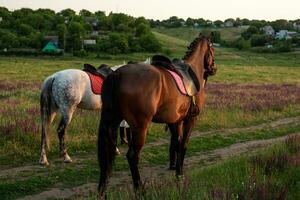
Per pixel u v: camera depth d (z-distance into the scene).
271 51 134.25
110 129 6.96
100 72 10.98
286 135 15.73
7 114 14.76
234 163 9.09
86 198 7.74
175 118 7.83
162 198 6.24
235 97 24.89
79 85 10.37
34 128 11.98
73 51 105.94
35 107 16.64
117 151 11.23
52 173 9.28
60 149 10.38
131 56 102.94
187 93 7.92
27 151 10.89
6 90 25.91
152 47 117.00
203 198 6.03
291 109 21.80
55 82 10.21
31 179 8.73
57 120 14.48
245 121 17.84
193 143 13.36
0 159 10.23
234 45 155.00
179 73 7.97
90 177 9.16
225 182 7.29
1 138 11.43
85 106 10.77
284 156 8.91
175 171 9.73
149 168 10.23
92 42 118.62
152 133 14.15
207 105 20.42
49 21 155.50
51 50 102.00
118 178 9.21
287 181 7.54
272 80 47.38
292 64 90.56
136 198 6.36
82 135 12.73
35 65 61.81
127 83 6.92
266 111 20.36
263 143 13.92
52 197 7.80
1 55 92.31
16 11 159.38
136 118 6.99
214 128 16.25
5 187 8.16
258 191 6.47
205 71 9.58
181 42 152.25
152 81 7.07
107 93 7.01
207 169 8.60
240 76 52.53
